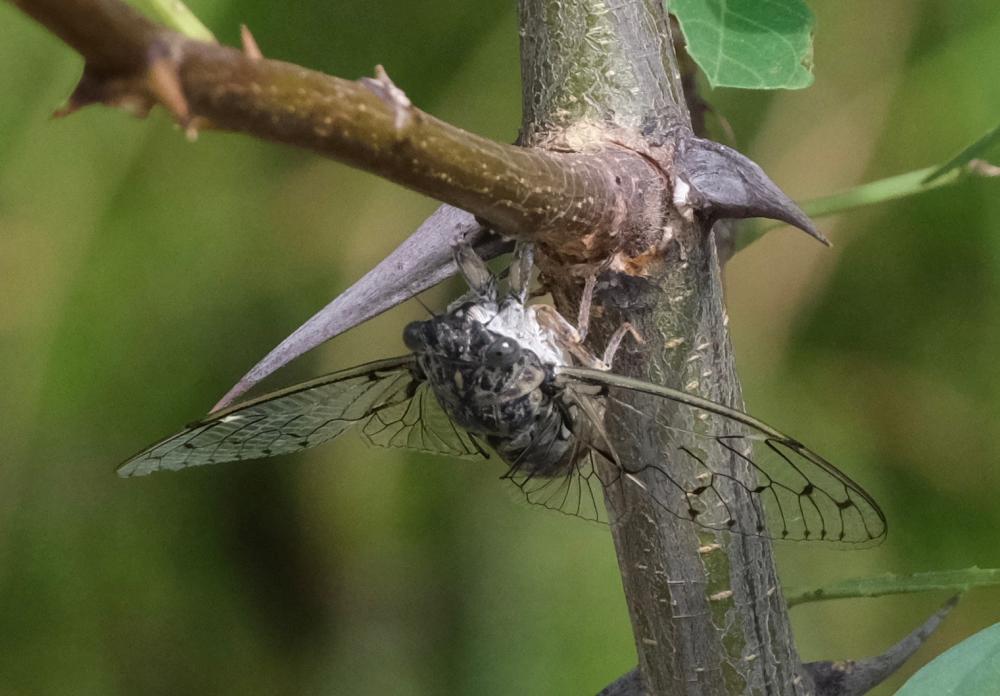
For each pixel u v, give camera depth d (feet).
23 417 3.67
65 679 3.77
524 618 3.81
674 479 3.33
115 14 3.17
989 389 3.78
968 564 3.76
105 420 3.76
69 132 3.64
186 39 3.18
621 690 3.35
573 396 3.35
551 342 3.37
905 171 3.71
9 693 3.72
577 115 3.32
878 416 3.90
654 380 3.32
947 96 3.67
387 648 3.92
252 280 3.83
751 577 3.34
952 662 3.29
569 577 3.82
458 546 3.95
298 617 4.02
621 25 3.33
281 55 3.67
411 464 4.02
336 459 4.01
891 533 3.84
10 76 3.62
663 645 3.34
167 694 3.87
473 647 3.83
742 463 3.33
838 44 3.69
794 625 3.85
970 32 3.66
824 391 3.93
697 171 3.30
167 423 3.80
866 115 3.70
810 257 3.90
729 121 3.74
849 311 3.92
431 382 3.38
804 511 3.34
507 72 3.70
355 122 3.21
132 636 3.87
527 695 3.72
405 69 3.73
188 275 3.75
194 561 3.96
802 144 3.75
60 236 3.66
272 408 3.38
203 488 4.00
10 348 3.66
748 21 3.34
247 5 3.65
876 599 3.82
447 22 3.69
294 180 3.81
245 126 3.20
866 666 3.35
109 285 3.68
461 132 3.24
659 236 3.30
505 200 3.26
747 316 3.96
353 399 3.40
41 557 3.76
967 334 3.80
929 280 3.82
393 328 3.92
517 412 3.37
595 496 3.40
